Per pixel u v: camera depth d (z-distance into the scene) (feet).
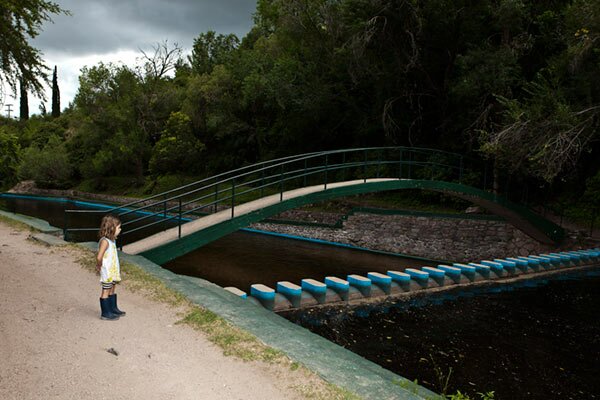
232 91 148.05
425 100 95.04
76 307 19.85
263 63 122.01
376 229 78.64
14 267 26.94
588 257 60.44
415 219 74.43
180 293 22.16
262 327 17.87
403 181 54.34
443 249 70.79
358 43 80.69
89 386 12.34
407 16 78.54
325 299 35.99
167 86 193.06
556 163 56.59
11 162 43.65
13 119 44.06
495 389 24.07
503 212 63.87
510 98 72.54
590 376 26.22
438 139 92.73
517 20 71.20
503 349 30.17
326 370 13.93
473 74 69.36
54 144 221.05
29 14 34.71
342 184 49.78
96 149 201.36
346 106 110.42
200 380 13.15
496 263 51.65
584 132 57.41
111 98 192.24
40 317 18.10
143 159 193.67
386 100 91.81
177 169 172.65
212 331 17.17
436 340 31.40
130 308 20.10
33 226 43.06
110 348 15.11
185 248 35.73
